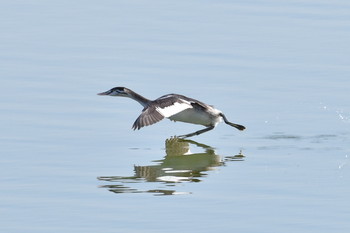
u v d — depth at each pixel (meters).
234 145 17.80
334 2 31.05
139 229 12.24
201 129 18.31
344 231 12.23
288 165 16.02
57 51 24.91
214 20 28.44
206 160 16.47
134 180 14.88
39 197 13.79
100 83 21.86
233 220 12.68
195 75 22.64
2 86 21.50
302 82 22.25
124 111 19.92
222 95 21.11
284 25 27.78
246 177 15.17
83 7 30.36
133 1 31.19
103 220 12.65
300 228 12.37
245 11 29.70
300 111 20.06
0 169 15.43
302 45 25.56
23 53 24.69
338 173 15.38
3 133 17.84
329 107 20.36
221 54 24.64
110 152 16.84
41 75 22.53
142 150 17.17
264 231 12.23
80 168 15.65
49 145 17.12
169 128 19.19
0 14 29.20
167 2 31.02
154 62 23.77
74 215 12.90
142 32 27.00
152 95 20.94
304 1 31.25
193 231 12.17
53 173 15.24
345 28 27.39
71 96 20.84
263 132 18.72
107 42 25.91
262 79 22.45
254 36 26.53
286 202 13.60
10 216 12.84
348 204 13.50
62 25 27.83
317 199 13.78
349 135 18.34
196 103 17.42
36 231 12.21
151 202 13.55
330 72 23.03
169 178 15.05
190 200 13.66
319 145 17.58
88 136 17.91
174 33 26.84
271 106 20.42
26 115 19.22
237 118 19.61
